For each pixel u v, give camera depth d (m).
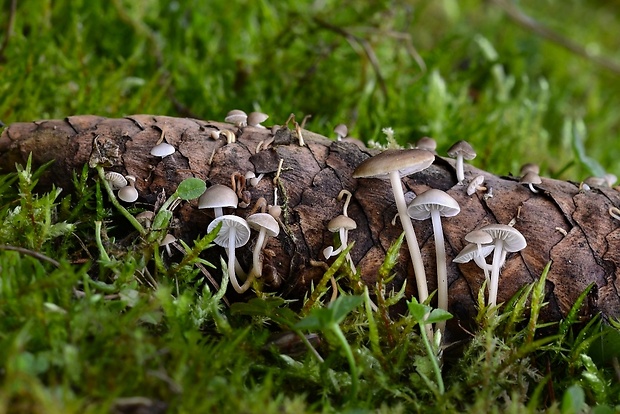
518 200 0.25
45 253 0.25
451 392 0.23
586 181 0.27
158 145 0.25
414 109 0.35
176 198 0.25
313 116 0.35
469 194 0.25
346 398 0.23
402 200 0.25
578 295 0.25
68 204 0.25
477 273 0.25
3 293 0.23
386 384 0.23
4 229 0.25
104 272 0.24
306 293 0.24
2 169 0.26
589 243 0.25
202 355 0.22
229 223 0.25
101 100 0.32
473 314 0.25
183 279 0.25
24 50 0.33
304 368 0.23
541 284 0.24
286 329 0.24
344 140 0.27
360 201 0.25
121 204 0.26
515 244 0.25
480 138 0.34
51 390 0.21
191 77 0.35
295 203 0.25
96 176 0.25
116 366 0.22
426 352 0.24
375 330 0.24
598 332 0.24
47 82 0.32
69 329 0.23
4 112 0.30
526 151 0.35
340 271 0.25
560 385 0.24
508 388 0.24
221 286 0.24
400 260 0.25
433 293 0.24
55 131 0.26
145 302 0.23
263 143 0.26
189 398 0.22
